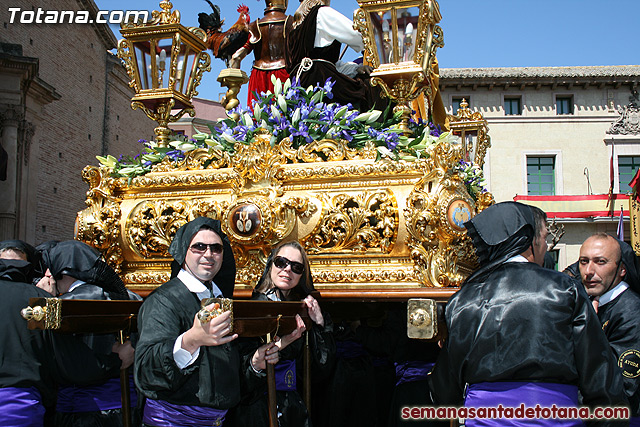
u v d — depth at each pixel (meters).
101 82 23.81
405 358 3.63
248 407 2.94
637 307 2.93
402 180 3.22
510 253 2.36
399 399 3.59
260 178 3.39
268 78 4.61
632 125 31.39
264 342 2.74
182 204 3.56
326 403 3.93
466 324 2.28
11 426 2.53
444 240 3.10
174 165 3.82
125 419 2.78
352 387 3.99
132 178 3.74
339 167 3.30
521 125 31.58
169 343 2.27
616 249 3.06
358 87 4.31
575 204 30.20
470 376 2.26
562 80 31.06
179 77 4.38
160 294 2.49
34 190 18.61
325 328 3.33
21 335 2.62
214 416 2.51
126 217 3.69
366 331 3.85
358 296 3.12
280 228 3.29
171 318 2.42
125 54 4.33
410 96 3.60
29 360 2.62
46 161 19.86
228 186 3.54
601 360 2.18
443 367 2.38
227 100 4.38
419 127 4.11
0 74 17.19
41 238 19.52
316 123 3.60
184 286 2.56
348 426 4.01
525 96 31.64
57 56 20.59
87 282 3.18
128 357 2.75
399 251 3.18
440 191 3.08
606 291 3.09
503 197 31.38
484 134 6.29
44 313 2.08
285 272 3.00
